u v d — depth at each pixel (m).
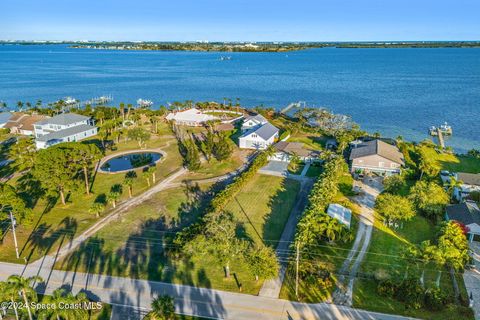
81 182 79.88
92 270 53.28
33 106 188.38
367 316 44.59
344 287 49.62
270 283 50.47
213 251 53.72
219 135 108.44
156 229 64.25
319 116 132.38
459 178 79.25
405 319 44.19
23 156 94.25
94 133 124.12
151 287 49.72
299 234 56.44
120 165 96.50
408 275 51.75
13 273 52.47
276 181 84.62
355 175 86.62
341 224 60.72
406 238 61.81
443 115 163.50
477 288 49.59
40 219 67.75
